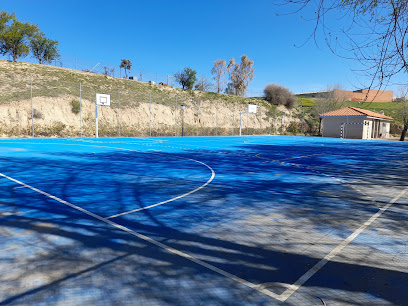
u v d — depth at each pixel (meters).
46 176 8.71
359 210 5.81
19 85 31.25
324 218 5.21
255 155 17.30
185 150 19.31
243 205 5.96
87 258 3.35
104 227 4.42
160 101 40.38
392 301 2.63
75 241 3.85
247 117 48.41
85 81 39.72
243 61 74.56
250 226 4.66
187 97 47.38
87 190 6.97
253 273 3.11
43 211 5.16
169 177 9.10
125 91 40.22
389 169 12.33
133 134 34.16
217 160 14.20
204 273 3.07
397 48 4.56
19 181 7.88
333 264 3.38
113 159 13.27
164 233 4.25
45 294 2.60
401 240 4.19
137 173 9.70
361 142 34.34
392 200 6.75
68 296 2.58
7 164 10.93
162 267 3.18
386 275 3.13
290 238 4.19
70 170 9.95
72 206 5.54
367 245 3.98
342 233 4.45
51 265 3.16
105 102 29.17
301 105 62.62
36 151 15.64
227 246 3.83
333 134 44.72
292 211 5.61
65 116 30.03
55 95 30.77
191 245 3.83
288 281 2.96
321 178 9.66
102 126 32.31
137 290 2.71
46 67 41.25
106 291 2.68
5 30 39.12
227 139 34.16
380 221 5.10
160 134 36.50
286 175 10.10
